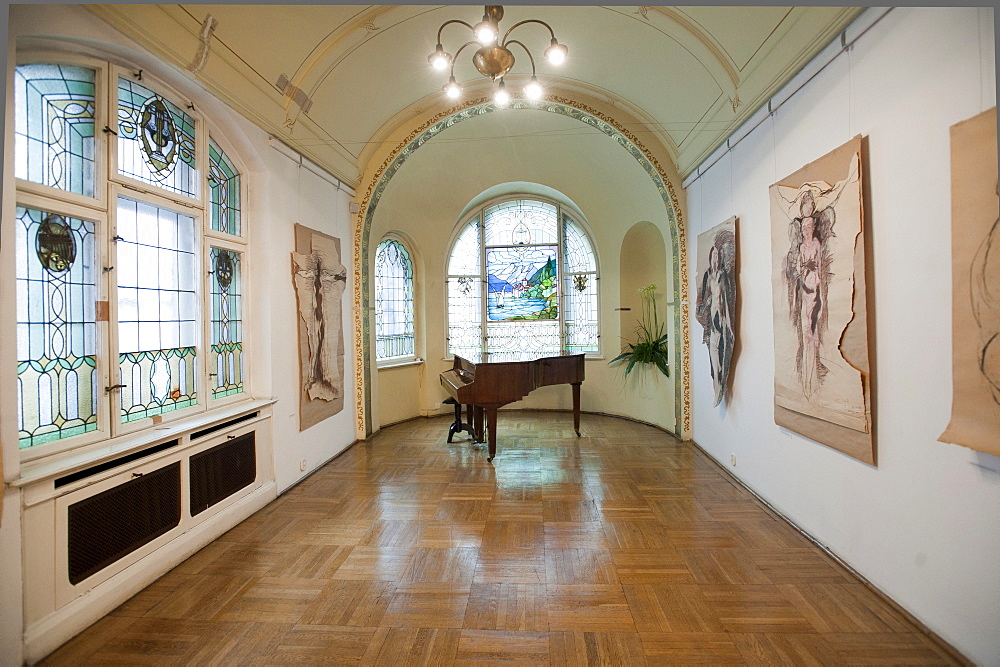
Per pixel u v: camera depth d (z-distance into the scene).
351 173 5.65
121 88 2.89
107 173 2.72
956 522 2.02
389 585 2.70
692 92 4.48
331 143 5.05
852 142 2.57
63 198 2.46
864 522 2.61
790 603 2.46
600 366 7.66
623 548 3.10
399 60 4.65
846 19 2.57
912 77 2.20
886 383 2.41
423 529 3.44
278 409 4.17
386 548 3.15
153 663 2.09
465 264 8.04
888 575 2.43
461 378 5.84
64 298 2.50
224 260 3.83
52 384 2.43
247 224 4.05
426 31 4.29
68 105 2.56
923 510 2.20
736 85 3.87
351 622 2.37
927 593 2.18
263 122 3.89
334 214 5.39
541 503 3.92
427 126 5.82
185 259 3.39
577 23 4.29
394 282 7.30
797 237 3.13
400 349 7.39
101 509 2.47
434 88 5.43
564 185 7.33
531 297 8.00
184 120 3.38
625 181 6.72
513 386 5.29
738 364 4.27
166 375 3.20
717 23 3.55
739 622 2.32
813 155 3.00
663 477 4.51
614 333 7.49
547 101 5.64
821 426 2.95
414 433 6.50
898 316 2.32
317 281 4.88
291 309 4.43
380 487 4.35
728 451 4.59
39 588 2.14
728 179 4.38
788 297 3.27
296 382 4.50
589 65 4.96
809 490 3.16
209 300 3.59
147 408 3.03
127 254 2.91
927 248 2.14
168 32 2.83
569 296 7.93
